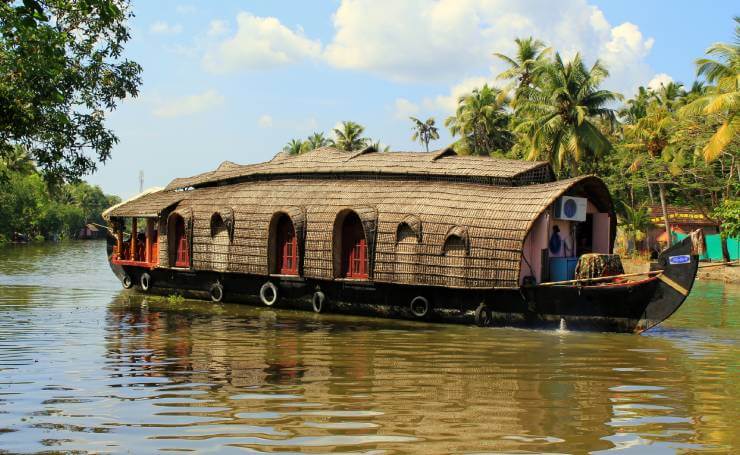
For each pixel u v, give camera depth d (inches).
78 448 237.1
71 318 565.3
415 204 568.4
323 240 600.1
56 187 567.5
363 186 622.2
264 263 635.5
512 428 266.8
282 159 735.7
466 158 622.8
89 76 554.3
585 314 506.3
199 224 687.1
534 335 491.5
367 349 434.0
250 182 715.4
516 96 1387.8
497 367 382.0
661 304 482.0
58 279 959.0
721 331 517.7
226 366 376.8
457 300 545.0
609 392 326.3
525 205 527.8
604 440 253.4
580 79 1117.7
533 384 341.7
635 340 472.4
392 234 561.6
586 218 612.7
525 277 527.8
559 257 549.3
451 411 289.3
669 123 1211.9
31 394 309.1
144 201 785.6
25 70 432.1
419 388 330.0
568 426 270.2
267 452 235.6
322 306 607.2
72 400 299.3
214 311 620.4
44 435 250.7
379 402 302.5
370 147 689.0
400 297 569.0
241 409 288.0
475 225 533.0
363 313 593.0
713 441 253.8
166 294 746.8
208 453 233.9
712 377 360.5
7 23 396.5
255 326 529.3
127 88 576.1
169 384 331.3
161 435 252.2
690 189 1347.2
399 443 246.8
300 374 358.3
